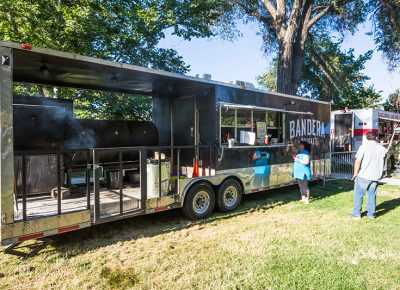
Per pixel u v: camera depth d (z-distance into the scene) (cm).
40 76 528
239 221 535
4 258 370
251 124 645
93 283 312
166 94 693
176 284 309
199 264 354
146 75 506
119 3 1089
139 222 528
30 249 399
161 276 327
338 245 414
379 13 1506
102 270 340
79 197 470
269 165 687
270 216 569
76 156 528
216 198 581
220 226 507
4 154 320
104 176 602
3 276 326
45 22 804
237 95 614
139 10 1179
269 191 827
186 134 644
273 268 344
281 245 415
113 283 312
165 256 379
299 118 776
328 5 1486
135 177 597
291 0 1638
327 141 887
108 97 1059
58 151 367
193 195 532
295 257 374
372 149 545
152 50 1269
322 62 1950
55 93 951
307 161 667
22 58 397
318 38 1962
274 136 705
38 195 461
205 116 592
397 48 1487
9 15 742
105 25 1055
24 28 756
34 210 383
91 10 985
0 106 317
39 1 810
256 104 654
